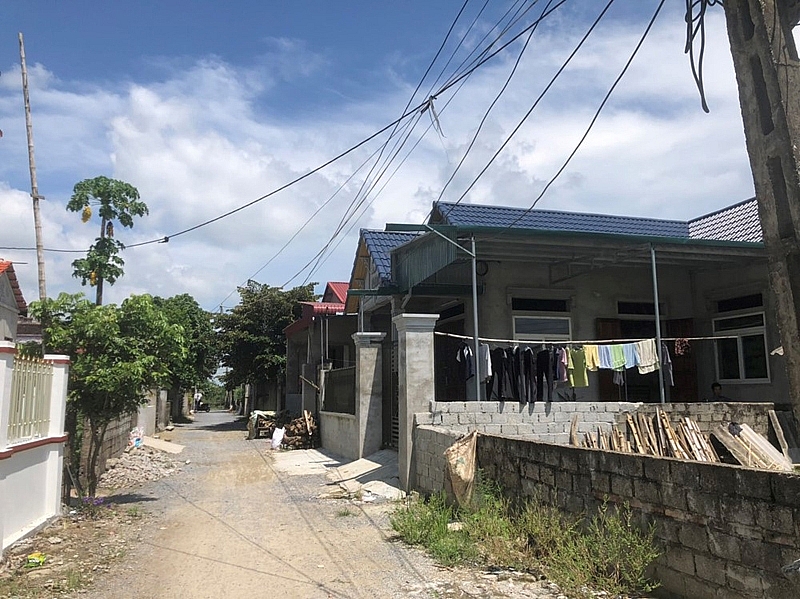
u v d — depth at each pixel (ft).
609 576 17.87
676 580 16.40
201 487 38.37
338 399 57.31
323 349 69.41
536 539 21.06
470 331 45.19
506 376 37.17
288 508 31.19
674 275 49.93
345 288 86.48
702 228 54.90
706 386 48.34
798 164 9.43
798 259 9.59
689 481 16.12
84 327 29.30
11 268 54.24
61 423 27.09
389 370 47.37
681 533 16.33
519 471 24.02
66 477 30.89
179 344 32.58
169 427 96.53
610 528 18.03
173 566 20.85
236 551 22.80
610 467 19.02
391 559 21.53
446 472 27.27
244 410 153.17
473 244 35.55
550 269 47.03
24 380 23.75
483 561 20.97
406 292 46.78
